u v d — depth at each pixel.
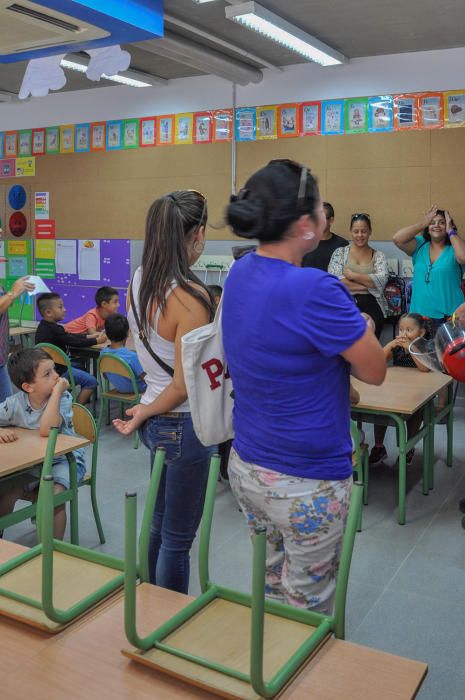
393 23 5.05
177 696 1.01
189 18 4.98
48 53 2.59
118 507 3.69
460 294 5.41
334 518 1.45
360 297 5.63
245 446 1.49
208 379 1.75
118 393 4.83
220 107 6.71
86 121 7.50
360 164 6.15
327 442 1.41
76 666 1.07
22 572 1.32
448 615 2.67
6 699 1.00
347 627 2.59
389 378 4.17
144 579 1.32
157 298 1.88
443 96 5.79
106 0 2.72
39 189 7.90
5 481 2.75
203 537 1.28
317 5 4.66
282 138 6.45
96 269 7.61
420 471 4.27
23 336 7.11
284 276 1.36
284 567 1.57
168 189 7.08
